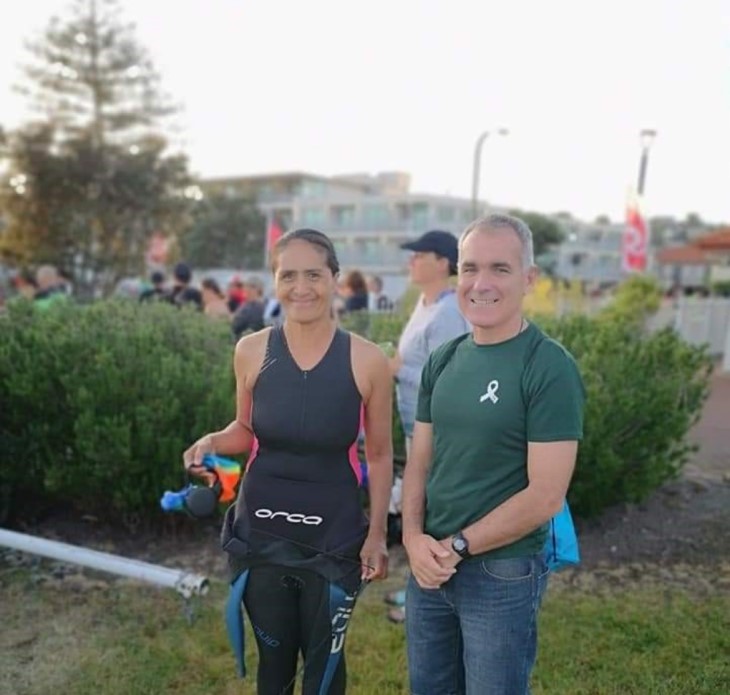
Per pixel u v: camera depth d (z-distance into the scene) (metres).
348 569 2.12
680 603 3.53
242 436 2.37
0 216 27.47
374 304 10.11
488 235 1.86
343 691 2.31
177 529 4.33
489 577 1.86
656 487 4.77
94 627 3.28
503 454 1.84
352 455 2.15
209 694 2.80
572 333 5.34
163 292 9.59
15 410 4.27
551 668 2.96
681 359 5.13
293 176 68.81
